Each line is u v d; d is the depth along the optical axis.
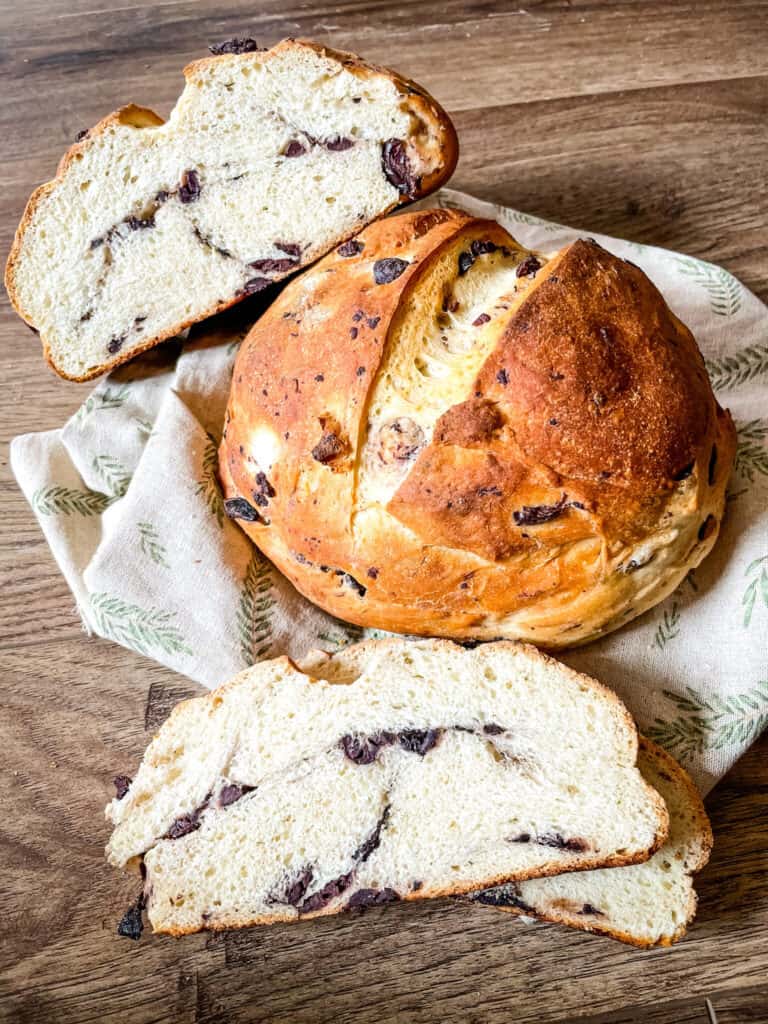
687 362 0.40
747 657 0.41
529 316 0.38
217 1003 0.41
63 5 0.58
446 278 0.41
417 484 0.38
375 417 0.39
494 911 0.41
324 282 0.42
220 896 0.41
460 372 0.39
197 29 0.57
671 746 0.41
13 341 0.50
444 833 0.40
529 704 0.40
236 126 0.43
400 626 0.41
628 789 0.39
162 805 0.41
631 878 0.40
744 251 0.52
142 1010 0.41
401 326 0.40
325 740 0.41
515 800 0.40
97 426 0.47
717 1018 0.40
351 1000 0.41
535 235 0.50
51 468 0.46
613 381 0.38
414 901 0.41
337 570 0.40
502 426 0.38
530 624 0.40
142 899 0.41
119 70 0.56
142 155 0.44
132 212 0.44
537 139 0.55
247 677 0.41
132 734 0.44
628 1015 0.40
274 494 0.41
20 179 0.54
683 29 0.57
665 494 0.39
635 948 0.41
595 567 0.39
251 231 0.45
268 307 0.47
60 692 0.44
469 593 0.39
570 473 0.38
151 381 0.48
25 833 0.42
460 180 0.54
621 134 0.55
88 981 0.41
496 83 0.56
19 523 0.47
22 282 0.45
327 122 0.43
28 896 0.42
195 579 0.43
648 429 0.38
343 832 0.40
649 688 0.42
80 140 0.43
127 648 0.44
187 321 0.47
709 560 0.43
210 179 0.44
